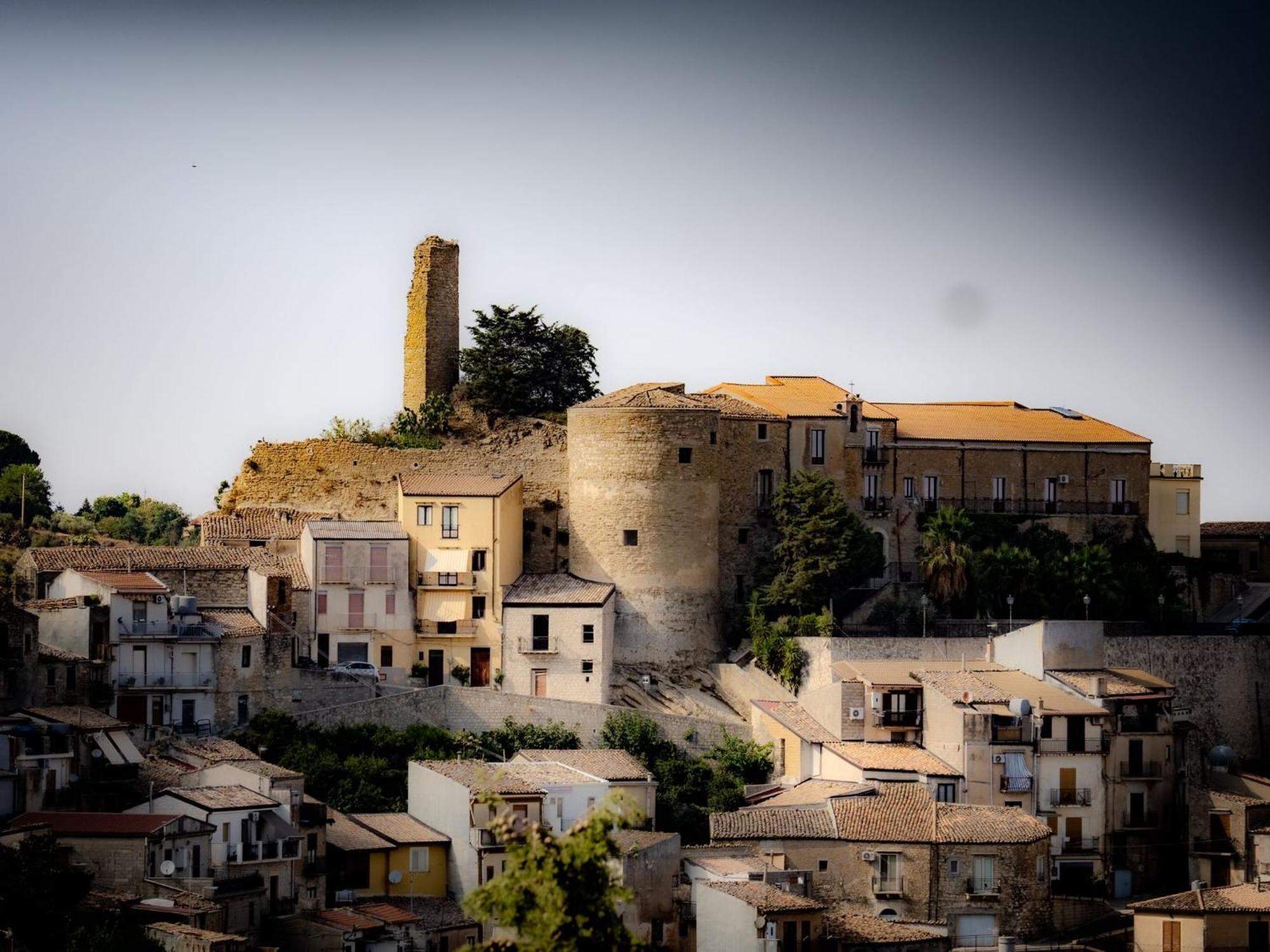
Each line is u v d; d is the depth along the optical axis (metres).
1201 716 170.38
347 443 180.75
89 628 149.12
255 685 154.88
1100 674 158.75
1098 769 152.12
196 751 141.62
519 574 173.12
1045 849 140.62
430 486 169.62
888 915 137.38
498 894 83.81
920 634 173.50
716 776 154.50
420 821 142.75
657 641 168.75
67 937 115.38
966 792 149.25
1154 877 153.12
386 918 129.12
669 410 170.25
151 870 123.56
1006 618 176.25
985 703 151.38
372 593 165.88
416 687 163.75
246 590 163.12
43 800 131.25
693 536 170.50
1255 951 134.25
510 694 158.25
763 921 126.94
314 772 145.62
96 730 135.88
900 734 155.38
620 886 85.12
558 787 141.75
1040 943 138.12
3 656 139.88
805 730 156.62
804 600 172.25
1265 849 145.50
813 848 138.62
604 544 169.75
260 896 128.00
